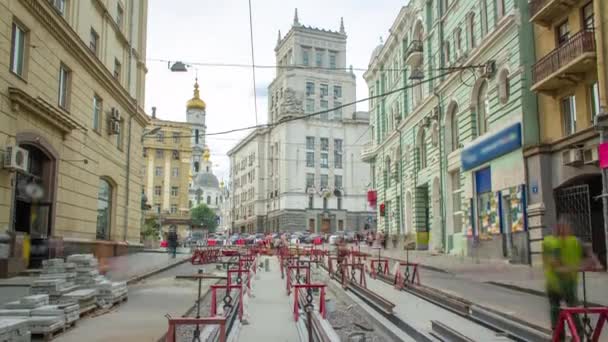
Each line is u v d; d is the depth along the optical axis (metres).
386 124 48.22
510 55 23.30
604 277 16.08
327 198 87.19
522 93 22.16
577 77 18.86
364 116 91.94
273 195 91.31
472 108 27.83
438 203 34.12
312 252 26.25
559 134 20.41
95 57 22.83
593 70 18.22
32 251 18.03
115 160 27.42
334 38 94.69
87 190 22.95
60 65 20.00
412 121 39.16
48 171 19.20
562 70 18.52
